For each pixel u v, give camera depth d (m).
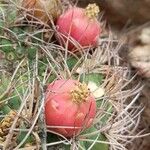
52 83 0.17
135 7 0.41
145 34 0.42
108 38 0.26
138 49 0.41
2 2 0.22
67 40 0.21
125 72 0.24
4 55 0.20
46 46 0.21
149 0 0.41
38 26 0.21
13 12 0.21
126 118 0.22
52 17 0.21
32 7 0.21
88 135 0.18
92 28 0.21
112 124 0.20
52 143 0.17
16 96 0.18
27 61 0.19
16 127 0.17
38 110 0.17
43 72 0.20
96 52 0.22
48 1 0.21
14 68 0.19
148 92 0.30
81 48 0.21
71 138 0.17
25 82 0.18
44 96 0.17
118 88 0.22
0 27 0.21
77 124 0.17
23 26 0.21
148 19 0.42
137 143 0.28
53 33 0.21
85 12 0.21
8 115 0.17
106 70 0.22
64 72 0.19
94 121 0.18
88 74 0.20
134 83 0.28
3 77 0.19
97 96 0.20
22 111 0.17
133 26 0.42
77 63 0.20
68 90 0.17
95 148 0.19
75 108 0.17
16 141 0.17
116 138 0.21
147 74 0.32
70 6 0.24
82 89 0.16
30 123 0.17
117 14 0.41
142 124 0.29
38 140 0.16
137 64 0.32
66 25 0.21
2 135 0.17
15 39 0.20
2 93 0.18
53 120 0.17
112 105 0.21
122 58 0.27
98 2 0.35
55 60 0.20
